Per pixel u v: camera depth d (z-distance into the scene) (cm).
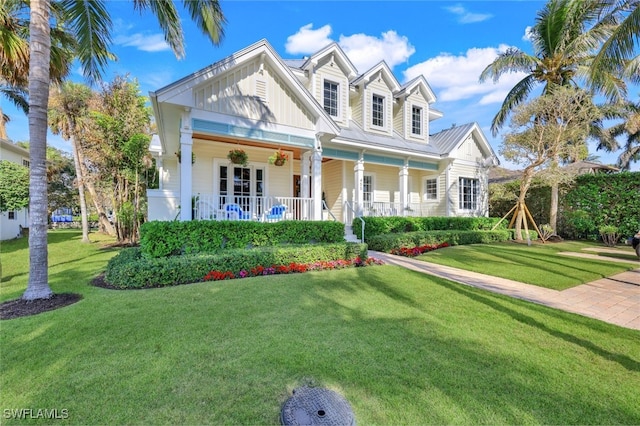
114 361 294
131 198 1652
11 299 494
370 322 402
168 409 228
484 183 1688
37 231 493
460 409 233
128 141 1298
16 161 1669
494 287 601
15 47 718
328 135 1030
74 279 635
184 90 762
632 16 680
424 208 1617
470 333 371
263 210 959
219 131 829
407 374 279
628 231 1291
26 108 1684
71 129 1555
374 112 1467
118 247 1260
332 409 230
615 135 2494
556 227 1539
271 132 920
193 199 894
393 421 219
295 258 745
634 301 520
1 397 241
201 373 275
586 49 1331
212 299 488
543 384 267
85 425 212
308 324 391
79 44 736
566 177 1288
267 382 263
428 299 507
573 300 524
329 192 1508
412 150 1378
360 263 800
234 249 756
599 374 285
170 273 589
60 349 317
